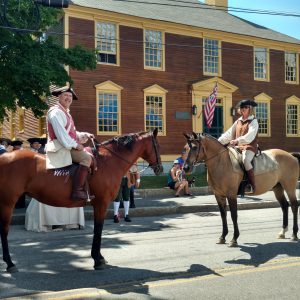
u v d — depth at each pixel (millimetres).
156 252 8383
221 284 6363
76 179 6828
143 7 26172
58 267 7352
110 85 22875
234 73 27391
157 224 11992
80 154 6895
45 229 10758
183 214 14109
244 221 12477
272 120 29156
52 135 6812
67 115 6895
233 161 9008
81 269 7215
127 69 23547
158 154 7965
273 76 29172
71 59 16469
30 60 15344
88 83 22297
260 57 28656
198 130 25797
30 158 6832
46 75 14969
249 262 7613
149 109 24297
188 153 8742
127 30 23562
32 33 16641
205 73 26172
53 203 6918
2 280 6570
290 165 9867
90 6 22094
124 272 6988
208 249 8641
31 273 6969
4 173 6684
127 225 11844
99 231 7234
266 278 6660
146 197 17000
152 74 24359
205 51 26297
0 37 15281
